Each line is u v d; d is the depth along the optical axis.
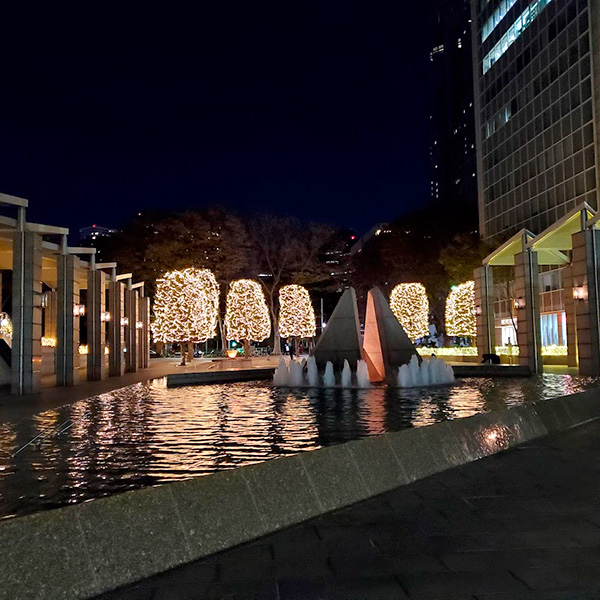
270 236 59.25
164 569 4.23
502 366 25.12
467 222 56.25
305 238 59.72
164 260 52.12
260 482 5.27
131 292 33.53
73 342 22.55
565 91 41.31
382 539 4.86
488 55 54.31
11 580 3.56
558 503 5.85
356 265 64.19
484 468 7.57
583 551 4.50
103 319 26.58
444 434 7.83
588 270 22.84
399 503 5.97
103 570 3.96
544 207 44.56
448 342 57.19
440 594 3.76
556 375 24.45
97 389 20.86
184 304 39.38
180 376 22.58
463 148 140.88
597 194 37.47
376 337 22.55
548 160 43.94
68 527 3.95
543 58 44.31
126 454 8.30
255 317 45.09
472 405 14.14
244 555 4.55
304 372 22.14
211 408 14.13
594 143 37.81
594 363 22.73
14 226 19.44
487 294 33.53
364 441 6.58
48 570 3.73
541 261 31.86
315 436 9.74
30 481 6.78
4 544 3.62
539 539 4.79
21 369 19.08
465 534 4.95
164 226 52.38
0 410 14.13
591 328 22.81
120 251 53.31
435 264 52.00
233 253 54.50
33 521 3.82
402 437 7.12
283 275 61.78
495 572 4.11
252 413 13.01
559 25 41.91
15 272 19.41
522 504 5.84
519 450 8.86
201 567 4.32
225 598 3.76
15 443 9.31
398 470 6.72
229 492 4.98
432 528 5.13
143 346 38.28
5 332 30.55
